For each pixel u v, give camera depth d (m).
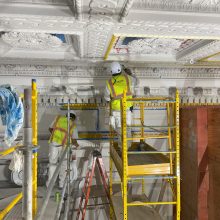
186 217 5.26
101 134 6.66
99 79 6.62
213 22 3.46
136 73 6.72
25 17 3.22
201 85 6.97
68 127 4.96
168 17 3.37
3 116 2.38
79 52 5.46
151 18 3.35
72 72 6.54
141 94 6.74
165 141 6.85
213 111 4.29
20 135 5.73
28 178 1.91
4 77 6.33
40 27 3.66
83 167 6.61
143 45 5.39
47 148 6.50
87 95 6.61
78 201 6.10
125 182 3.69
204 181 4.54
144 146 5.42
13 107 2.38
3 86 2.49
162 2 3.14
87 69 6.55
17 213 4.42
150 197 6.77
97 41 4.50
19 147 1.96
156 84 6.81
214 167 4.26
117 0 2.84
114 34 4.00
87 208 6.21
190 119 5.02
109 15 3.22
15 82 6.36
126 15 3.20
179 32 3.92
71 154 5.34
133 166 3.79
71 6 3.15
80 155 6.63
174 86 6.87
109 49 5.16
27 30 3.81
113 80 5.25
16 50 5.68
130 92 5.23
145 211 5.31
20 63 6.16
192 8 3.28
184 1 3.12
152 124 6.81
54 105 6.53
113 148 5.35
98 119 6.65
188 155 5.14
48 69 6.43
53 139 5.64
